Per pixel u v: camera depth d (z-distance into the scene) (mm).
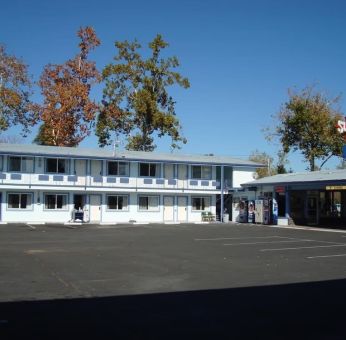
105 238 27531
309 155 59000
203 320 8992
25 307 9969
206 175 50344
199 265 16359
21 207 43562
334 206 44219
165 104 62031
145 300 10680
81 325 8617
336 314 9461
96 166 46031
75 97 57438
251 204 45969
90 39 59094
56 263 16625
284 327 8516
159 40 60812
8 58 56719
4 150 42344
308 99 59125
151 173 48062
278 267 15961
